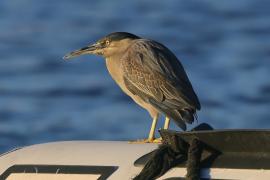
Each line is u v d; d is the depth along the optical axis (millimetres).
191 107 7652
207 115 20875
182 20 38656
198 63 27797
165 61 8078
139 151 5070
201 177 4684
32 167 5145
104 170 4977
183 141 4844
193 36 33812
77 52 9016
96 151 5145
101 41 8859
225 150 4746
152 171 4820
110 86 23625
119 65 8617
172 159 4863
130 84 8320
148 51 8242
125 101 22000
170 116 7672
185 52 30375
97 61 27141
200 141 4785
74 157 5121
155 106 7871
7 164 5254
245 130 4641
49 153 5223
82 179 4977
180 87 7805
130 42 8711
